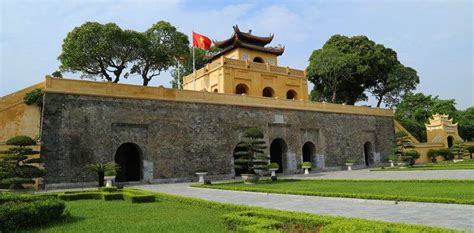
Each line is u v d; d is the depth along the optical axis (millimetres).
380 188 16109
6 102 26203
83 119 24547
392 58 52781
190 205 12992
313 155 36906
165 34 41375
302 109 36375
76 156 23828
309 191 15445
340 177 25312
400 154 38406
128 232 8195
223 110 31266
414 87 55281
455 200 10523
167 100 28406
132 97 26750
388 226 6672
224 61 37625
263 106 33594
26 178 19094
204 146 29562
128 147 29141
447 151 43500
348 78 50625
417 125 54938
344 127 39594
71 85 24500
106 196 15328
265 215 8672
